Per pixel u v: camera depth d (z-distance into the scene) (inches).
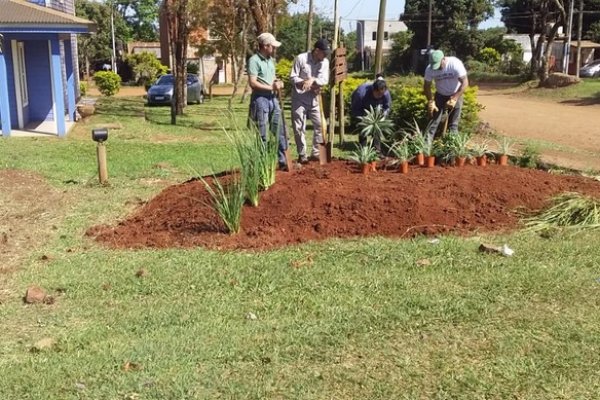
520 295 200.2
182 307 196.7
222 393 149.1
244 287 211.5
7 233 278.8
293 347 169.6
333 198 278.8
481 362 160.6
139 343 173.0
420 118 493.7
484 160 336.5
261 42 319.3
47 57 729.6
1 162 451.2
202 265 231.0
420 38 2549.2
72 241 267.3
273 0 702.5
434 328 178.7
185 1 861.2
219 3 1232.8
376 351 166.6
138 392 149.6
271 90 320.2
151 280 218.8
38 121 733.9
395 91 576.1
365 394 147.7
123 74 2203.5
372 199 277.9
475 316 185.6
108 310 196.2
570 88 1425.9
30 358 166.7
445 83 372.5
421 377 154.0
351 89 633.6
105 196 347.6
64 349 171.5
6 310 196.7
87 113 775.7
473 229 267.1
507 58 2470.5
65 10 868.6
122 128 691.4
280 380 153.9
